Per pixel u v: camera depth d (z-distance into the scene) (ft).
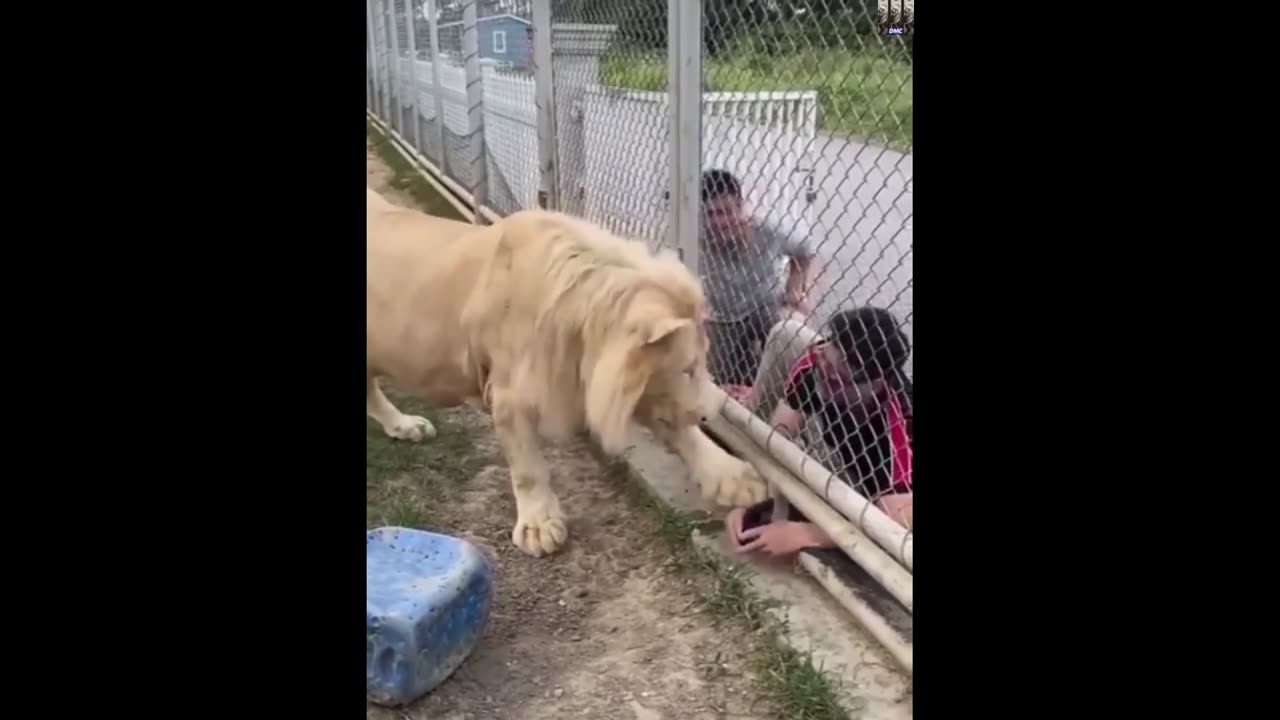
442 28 30.30
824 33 9.87
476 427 14.85
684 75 11.61
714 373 12.46
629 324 9.61
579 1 16.52
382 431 14.57
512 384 10.82
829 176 10.36
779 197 11.05
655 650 9.43
